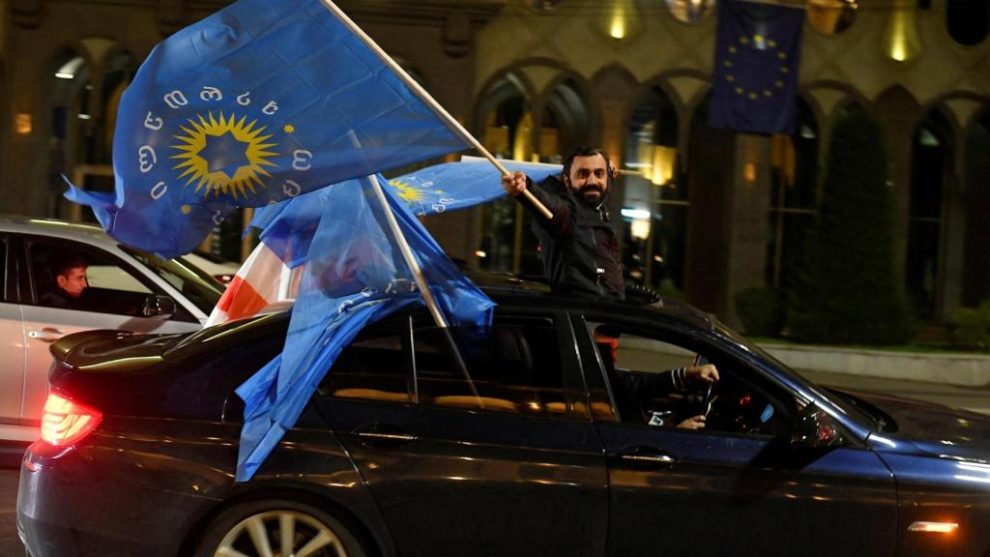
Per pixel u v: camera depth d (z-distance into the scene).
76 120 19.83
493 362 4.51
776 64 17.50
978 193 20.83
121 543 4.30
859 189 16.88
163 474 4.29
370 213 4.61
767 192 19.62
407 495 4.29
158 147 4.37
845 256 16.84
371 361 4.47
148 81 4.38
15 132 19.39
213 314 5.72
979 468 4.48
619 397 4.68
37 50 19.38
